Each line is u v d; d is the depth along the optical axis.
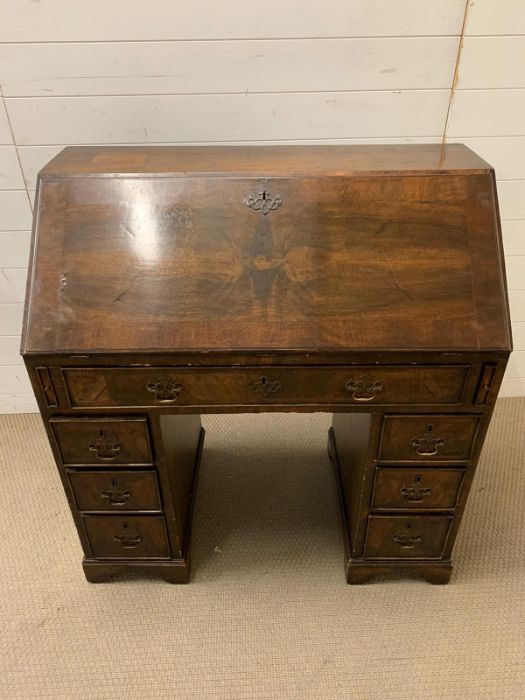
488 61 1.46
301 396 1.13
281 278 1.08
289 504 1.71
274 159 1.28
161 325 1.06
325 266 1.08
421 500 1.29
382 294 1.07
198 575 1.48
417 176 1.11
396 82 1.48
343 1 1.36
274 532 1.61
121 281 1.08
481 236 1.09
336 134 1.57
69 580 1.46
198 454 1.79
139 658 1.28
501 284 1.08
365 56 1.44
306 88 1.49
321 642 1.31
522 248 1.78
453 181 1.11
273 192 1.11
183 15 1.37
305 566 1.50
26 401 2.05
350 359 1.07
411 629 1.34
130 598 1.42
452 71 1.47
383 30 1.40
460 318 1.06
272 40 1.41
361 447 1.29
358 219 1.10
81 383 1.10
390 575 1.48
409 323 1.06
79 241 1.10
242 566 1.50
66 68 1.44
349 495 1.48
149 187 1.11
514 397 2.13
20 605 1.40
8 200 1.64
